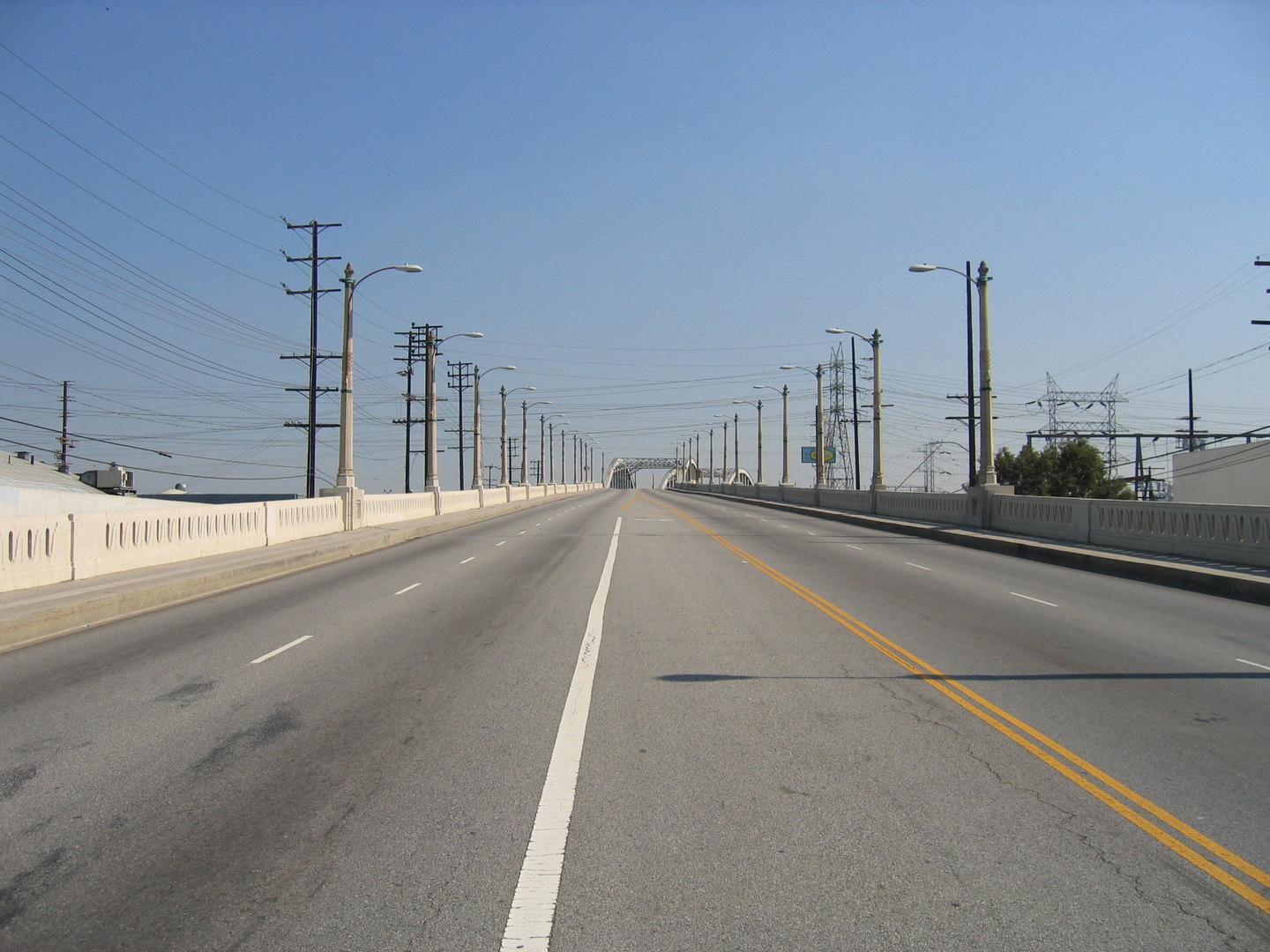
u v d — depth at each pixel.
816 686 8.41
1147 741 6.61
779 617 12.66
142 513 17.66
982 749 6.42
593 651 10.19
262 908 4.09
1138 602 14.21
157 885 4.34
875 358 41.62
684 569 19.67
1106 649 10.24
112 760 6.29
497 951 3.71
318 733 6.94
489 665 9.46
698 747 6.48
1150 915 4.00
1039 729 6.94
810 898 4.15
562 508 63.09
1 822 5.14
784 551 24.48
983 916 3.99
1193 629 11.59
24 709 7.77
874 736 6.75
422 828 5.01
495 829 4.98
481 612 13.40
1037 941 3.78
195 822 5.13
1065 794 5.50
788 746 6.51
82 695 8.27
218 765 6.16
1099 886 4.28
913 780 5.77
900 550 24.75
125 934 3.88
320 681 8.77
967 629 11.59
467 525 39.31
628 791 5.59
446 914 4.02
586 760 6.20
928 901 4.13
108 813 5.28
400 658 9.89
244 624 12.41
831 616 12.72
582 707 7.65
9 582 13.84
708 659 9.66
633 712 7.47
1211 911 4.04
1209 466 53.06
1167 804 5.34
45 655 10.34
